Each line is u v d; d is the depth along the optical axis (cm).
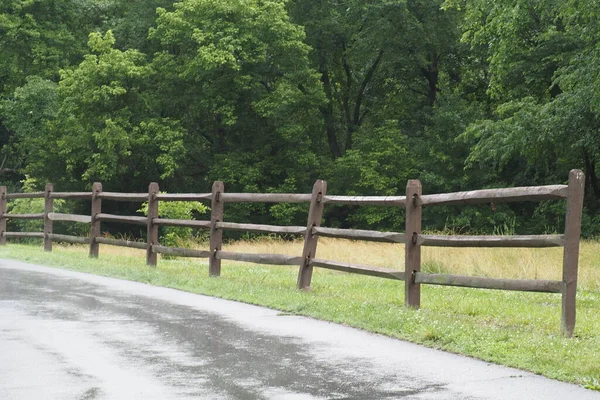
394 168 4553
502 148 3262
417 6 4612
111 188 4888
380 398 616
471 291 1361
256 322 956
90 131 4428
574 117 2875
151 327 917
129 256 2000
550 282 878
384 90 5256
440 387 651
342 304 1059
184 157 4562
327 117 5134
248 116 4650
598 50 2666
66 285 1317
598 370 688
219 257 1433
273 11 4322
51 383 659
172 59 4609
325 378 679
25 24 4619
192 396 620
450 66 4934
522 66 3319
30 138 4559
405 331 880
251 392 633
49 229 2091
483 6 2962
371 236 1127
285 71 4600
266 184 4809
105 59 4378
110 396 619
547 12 2842
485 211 4316
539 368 709
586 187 3847
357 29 4853
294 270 1706
